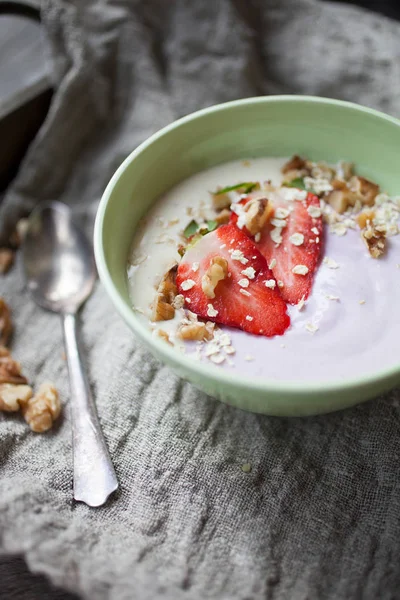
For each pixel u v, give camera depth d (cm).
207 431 30
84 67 37
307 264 29
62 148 38
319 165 32
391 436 29
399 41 39
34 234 36
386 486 28
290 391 25
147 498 28
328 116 32
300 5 39
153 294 29
